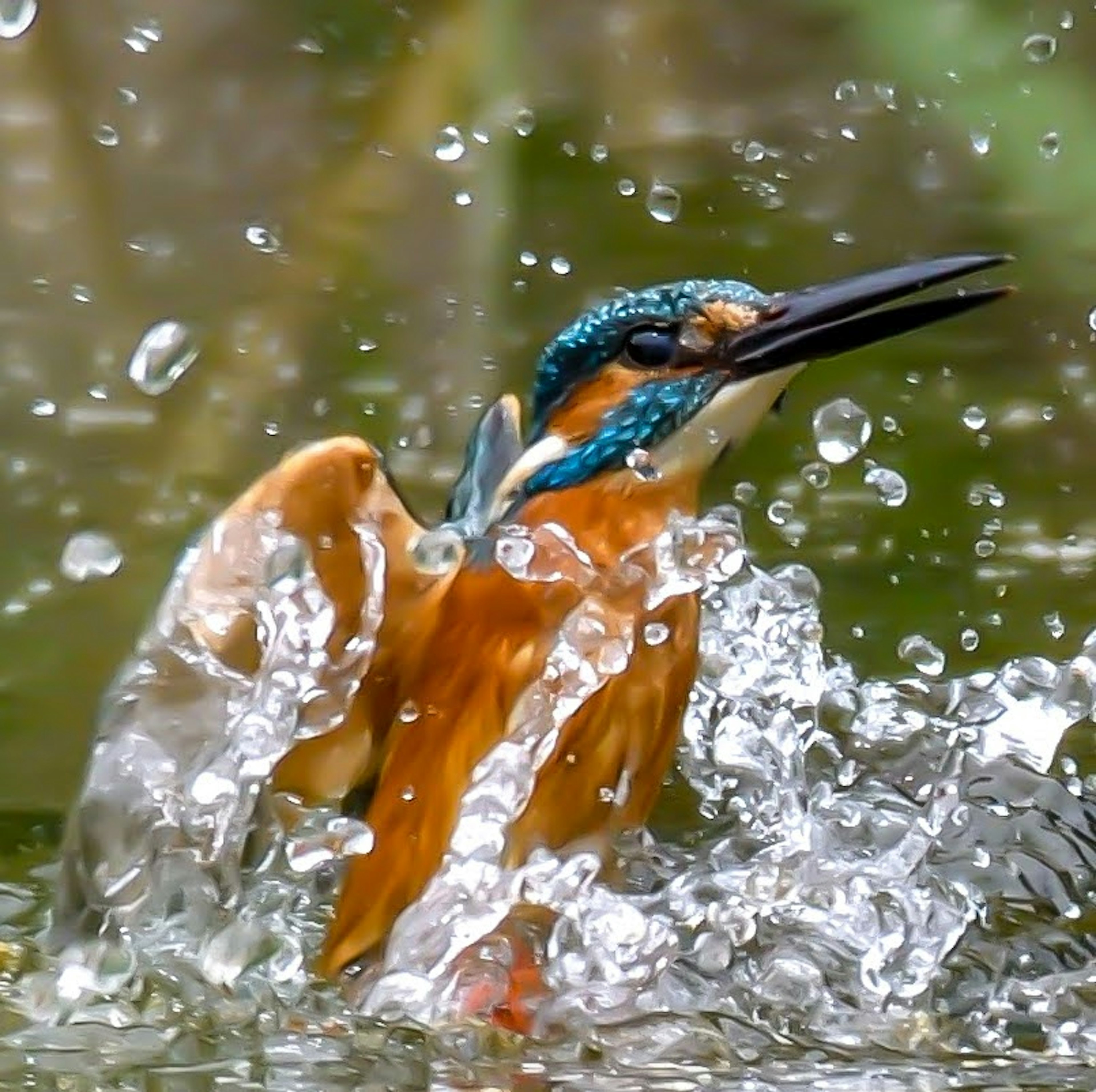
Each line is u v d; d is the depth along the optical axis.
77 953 3.30
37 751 3.41
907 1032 3.28
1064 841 3.35
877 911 3.31
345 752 3.31
